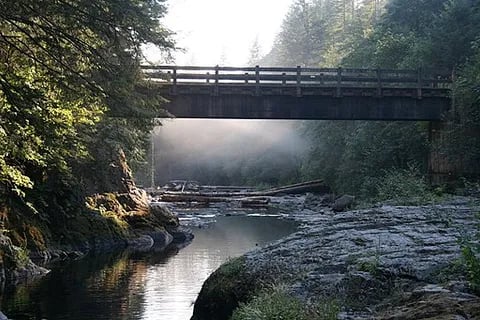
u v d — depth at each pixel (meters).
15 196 18.44
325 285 8.30
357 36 58.50
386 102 27.08
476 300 5.96
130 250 21.02
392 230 12.94
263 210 38.06
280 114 26.30
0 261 14.80
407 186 25.36
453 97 26.39
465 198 20.98
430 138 29.33
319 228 14.52
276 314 6.95
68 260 18.42
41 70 12.23
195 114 25.72
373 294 7.77
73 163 22.78
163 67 20.25
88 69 12.16
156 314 11.52
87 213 22.05
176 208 39.72
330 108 26.69
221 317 10.21
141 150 29.34
